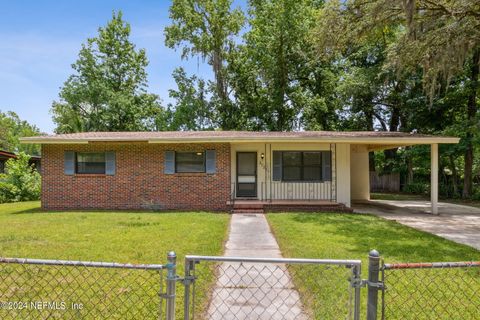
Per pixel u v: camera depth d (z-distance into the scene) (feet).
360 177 54.90
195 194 41.04
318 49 46.44
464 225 31.32
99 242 21.93
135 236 23.84
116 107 91.20
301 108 81.20
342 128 80.94
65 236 23.88
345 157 43.68
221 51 83.76
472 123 52.54
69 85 92.79
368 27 42.16
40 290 13.17
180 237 23.50
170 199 41.06
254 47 82.12
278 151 44.04
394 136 39.55
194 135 43.24
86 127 93.86
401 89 67.15
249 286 14.10
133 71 98.68
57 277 14.85
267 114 84.07
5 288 13.53
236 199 43.50
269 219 32.83
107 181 41.27
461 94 56.03
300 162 44.11
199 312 11.55
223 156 40.96
